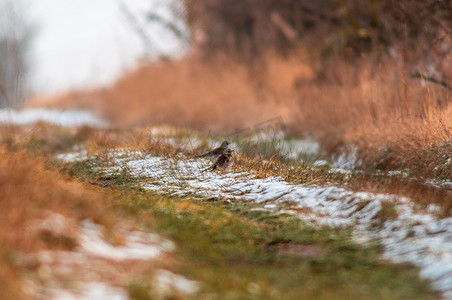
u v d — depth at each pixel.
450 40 44.25
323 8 71.56
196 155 36.84
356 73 51.12
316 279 17.45
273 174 31.36
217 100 64.44
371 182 28.53
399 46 48.00
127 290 14.55
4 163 21.48
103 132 48.94
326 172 32.06
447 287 15.91
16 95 49.94
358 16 59.91
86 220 19.38
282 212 24.70
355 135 40.69
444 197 24.53
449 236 19.69
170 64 80.69
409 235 20.75
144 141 41.16
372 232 22.03
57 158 39.56
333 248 20.36
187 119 63.41
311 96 55.62
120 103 77.31
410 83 42.00
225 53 79.38
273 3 79.12
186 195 27.53
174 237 20.45
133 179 31.16
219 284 16.09
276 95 62.31
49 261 15.51
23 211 16.97
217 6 85.56
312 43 67.25
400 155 34.53
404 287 16.44
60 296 13.72
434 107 36.81
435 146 32.62
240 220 23.44
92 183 29.89
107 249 17.50
